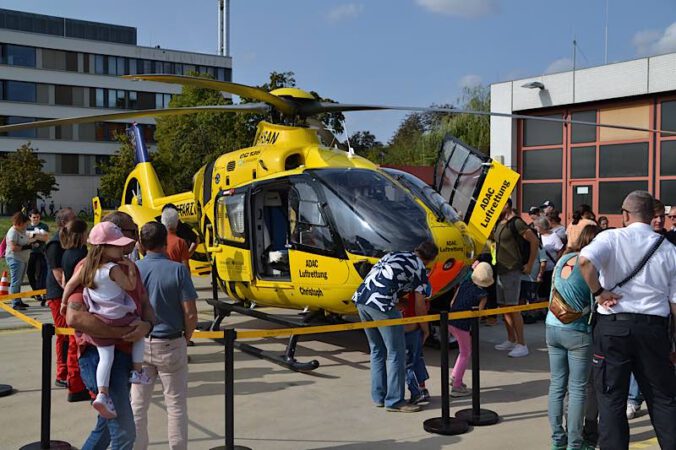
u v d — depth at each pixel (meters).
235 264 8.38
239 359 8.00
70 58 62.56
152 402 6.22
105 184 45.25
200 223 10.02
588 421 4.96
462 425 5.39
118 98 64.88
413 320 5.51
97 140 63.53
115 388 3.89
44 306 11.80
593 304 4.50
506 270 8.19
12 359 7.95
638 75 16.11
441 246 7.13
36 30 61.56
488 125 30.78
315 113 8.84
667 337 4.11
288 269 7.98
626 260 4.12
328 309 7.56
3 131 7.66
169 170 41.03
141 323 3.93
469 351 6.36
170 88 67.62
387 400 5.91
